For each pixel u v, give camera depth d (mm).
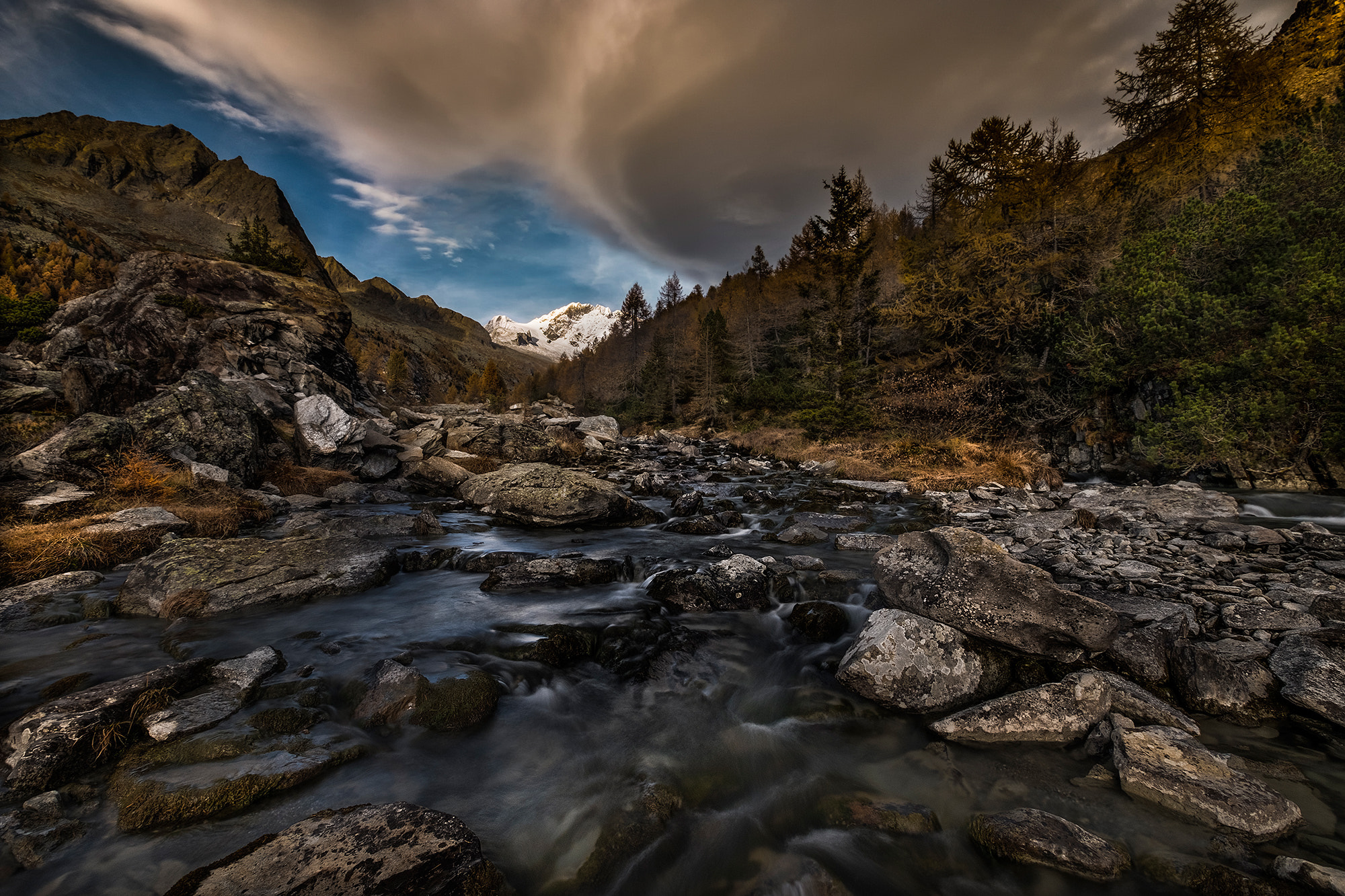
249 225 42875
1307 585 6598
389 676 4598
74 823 3027
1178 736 3736
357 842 2738
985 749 3996
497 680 4930
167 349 22953
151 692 4094
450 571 8281
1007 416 21750
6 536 7645
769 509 13898
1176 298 14938
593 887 2840
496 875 2760
